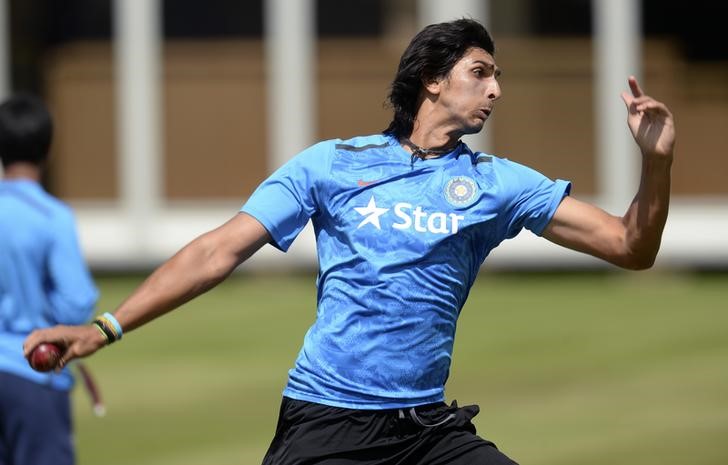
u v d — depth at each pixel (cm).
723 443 3083
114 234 5609
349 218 1712
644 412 3375
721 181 5538
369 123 5506
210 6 5531
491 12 5466
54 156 5591
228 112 5556
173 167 5591
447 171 1733
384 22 5475
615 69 5494
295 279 5469
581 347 4147
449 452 1708
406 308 1692
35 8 5534
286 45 5500
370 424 1692
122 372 3953
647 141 1722
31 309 2169
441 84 1762
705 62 5503
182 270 1692
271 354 4112
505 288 5244
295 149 5531
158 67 5550
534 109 5522
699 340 4197
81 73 5553
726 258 5544
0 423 2158
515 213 1752
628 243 1748
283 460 1702
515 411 3419
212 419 3406
